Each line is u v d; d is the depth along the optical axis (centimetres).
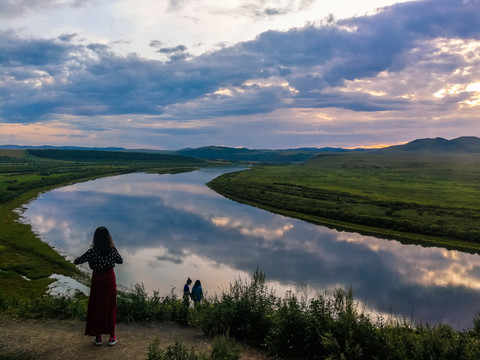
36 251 3881
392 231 5716
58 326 826
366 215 6462
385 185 12244
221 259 3878
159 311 1059
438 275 3591
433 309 2716
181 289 2883
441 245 4941
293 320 767
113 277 693
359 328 713
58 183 11762
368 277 3450
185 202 8288
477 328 1015
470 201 8325
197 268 3512
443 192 10150
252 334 873
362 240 5181
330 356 652
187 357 593
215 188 11175
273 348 754
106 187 11088
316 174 17738
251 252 4212
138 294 1086
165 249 4197
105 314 684
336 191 10194
